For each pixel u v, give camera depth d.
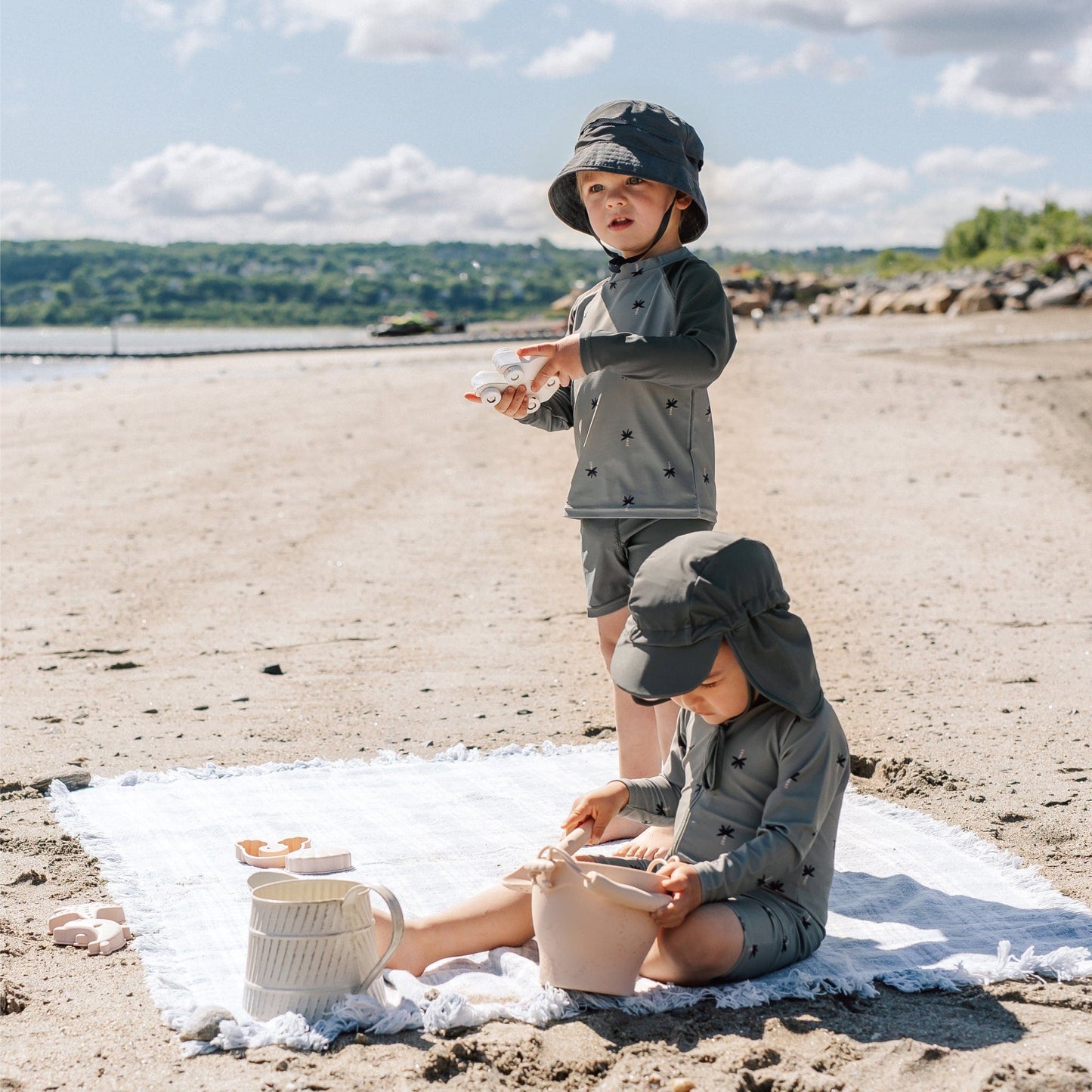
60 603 7.39
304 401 19.25
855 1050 2.59
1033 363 22.92
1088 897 3.39
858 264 84.62
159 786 4.32
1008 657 6.02
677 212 3.95
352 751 4.80
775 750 2.98
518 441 14.63
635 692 2.86
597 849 3.83
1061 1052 2.57
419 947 2.97
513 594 7.58
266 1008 2.74
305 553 8.82
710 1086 2.45
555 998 2.77
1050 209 72.69
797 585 7.62
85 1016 2.76
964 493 10.96
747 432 14.74
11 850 3.77
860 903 3.36
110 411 18.34
